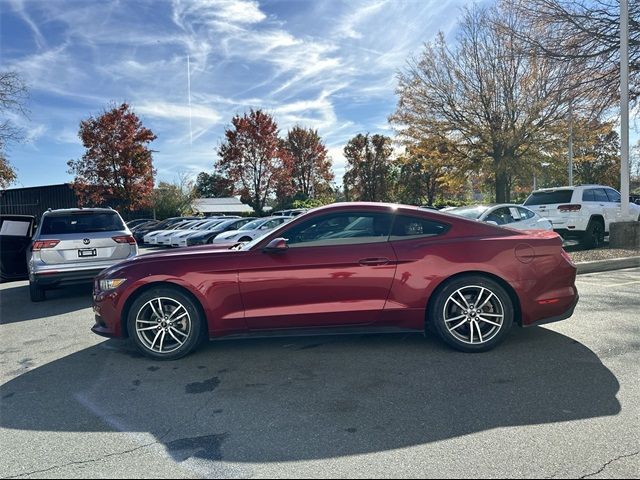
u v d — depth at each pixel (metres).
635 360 4.20
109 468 2.73
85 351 5.08
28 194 42.47
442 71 22.30
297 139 56.88
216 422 3.27
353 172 45.16
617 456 2.69
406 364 4.27
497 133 21.14
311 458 2.77
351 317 4.47
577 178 44.41
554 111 20.14
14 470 2.73
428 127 22.94
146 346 4.59
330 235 4.59
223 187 35.69
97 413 3.47
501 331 4.46
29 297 9.02
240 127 34.66
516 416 3.21
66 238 7.81
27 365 4.67
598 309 6.04
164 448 2.94
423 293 4.43
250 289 4.46
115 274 4.63
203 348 4.95
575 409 3.29
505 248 4.46
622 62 10.97
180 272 4.49
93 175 33.28
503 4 17.44
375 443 2.92
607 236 13.08
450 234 4.58
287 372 4.18
